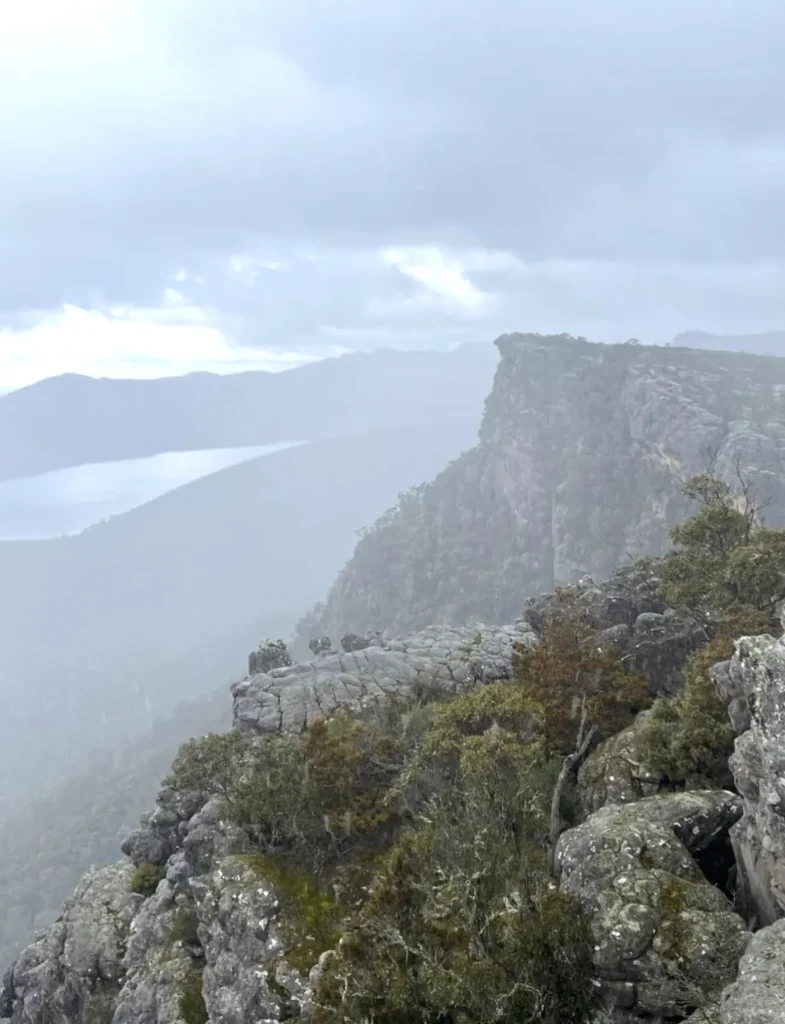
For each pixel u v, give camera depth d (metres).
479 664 44.38
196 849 33.66
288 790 29.02
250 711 40.53
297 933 25.02
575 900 16.55
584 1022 15.13
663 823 18.89
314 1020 17.56
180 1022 27.12
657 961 15.41
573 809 24.55
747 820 17.45
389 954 17.31
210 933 27.03
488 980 14.94
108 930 35.88
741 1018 12.20
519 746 21.83
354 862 27.28
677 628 34.53
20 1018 37.28
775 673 15.91
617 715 29.17
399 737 31.78
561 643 32.66
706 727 23.30
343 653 48.44
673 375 199.00
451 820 20.73
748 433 160.75
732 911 16.39
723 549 36.62
